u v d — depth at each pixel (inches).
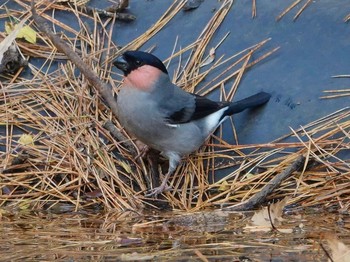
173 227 372.5
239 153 430.3
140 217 393.4
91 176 424.2
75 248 336.2
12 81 462.0
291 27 467.8
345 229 359.9
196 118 423.2
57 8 498.3
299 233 354.9
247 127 438.3
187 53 471.8
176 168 431.5
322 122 429.1
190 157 432.8
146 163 433.1
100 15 493.7
